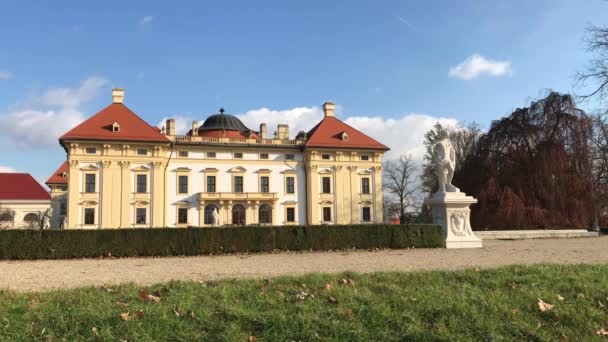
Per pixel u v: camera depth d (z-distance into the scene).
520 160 34.88
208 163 54.00
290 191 56.41
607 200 35.38
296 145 56.62
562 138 33.56
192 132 60.38
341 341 5.85
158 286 8.68
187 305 6.96
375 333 6.11
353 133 59.84
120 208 49.66
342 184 57.09
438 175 22.06
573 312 6.86
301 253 20.77
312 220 55.50
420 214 64.75
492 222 33.09
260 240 21.73
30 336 5.98
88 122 50.94
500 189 34.03
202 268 14.52
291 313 6.66
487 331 6.18
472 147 43.38
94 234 20.47
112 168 49.97
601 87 23.39
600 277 9.06
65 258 20.08
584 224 32.59
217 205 53.38
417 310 6.79
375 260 16.08
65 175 74.12
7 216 67.19
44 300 7.60
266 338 5.95
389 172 72.81
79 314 6.52
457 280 9.09
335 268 13.52
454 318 6.51
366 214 57.34
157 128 54.06
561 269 10.29
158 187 50.91
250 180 55.16
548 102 34.97
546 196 33.06
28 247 19.78
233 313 6.55
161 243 20.91
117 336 5.95
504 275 9.41
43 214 68.31
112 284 9.73
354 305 7.00
